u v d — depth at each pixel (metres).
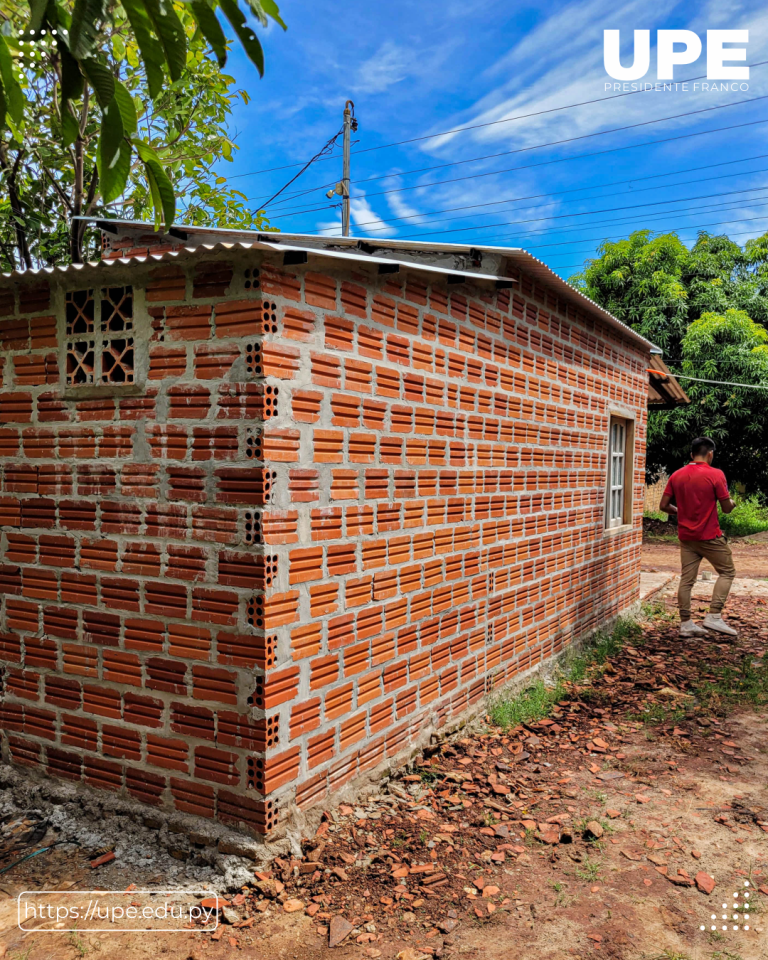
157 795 3.35
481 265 4.75
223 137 6.12
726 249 18.97
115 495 3.40
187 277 3.15
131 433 3.34
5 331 3.72
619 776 4.24
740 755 4.55
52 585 3.63
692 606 9.35
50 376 3.59
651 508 21.34
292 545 3.17
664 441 17.75
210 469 3.12
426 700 4.36
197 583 3.18
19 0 2.75
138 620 3.36
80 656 3.56
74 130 1.89
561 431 6.30
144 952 2.65
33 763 3.78
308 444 3.26
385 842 3.39
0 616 3.84
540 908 2.94
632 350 8.30
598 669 6.47
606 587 7.73
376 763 3.89
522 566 5.63
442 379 4.40
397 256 4.38
